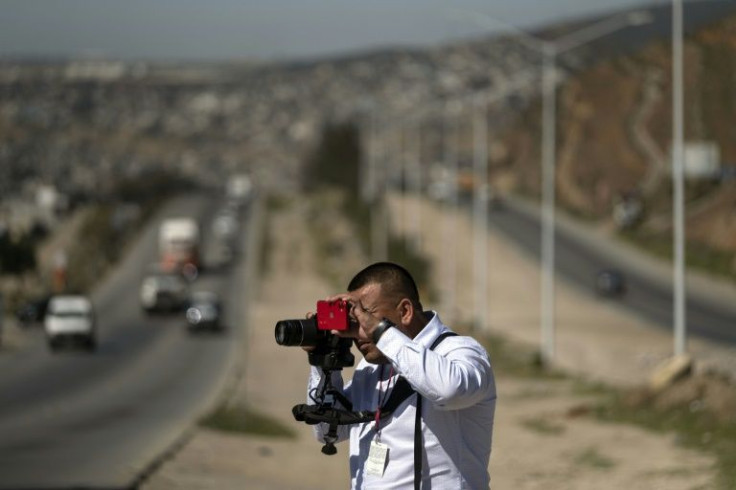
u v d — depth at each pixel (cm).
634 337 17525
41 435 7419
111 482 4909
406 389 1680
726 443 5912
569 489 5134
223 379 13125
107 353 16638
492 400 1686
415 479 1667
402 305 1698
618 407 7500
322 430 1811
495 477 5597
